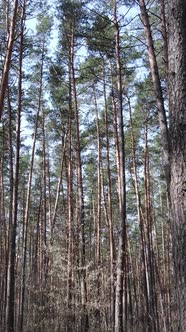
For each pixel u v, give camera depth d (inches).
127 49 692.1
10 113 795.4
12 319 636.7
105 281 625.6
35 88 945.5
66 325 623.5
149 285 976.3
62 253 624.4
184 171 135.0
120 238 544.4
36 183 1440.7
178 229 133.0
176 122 139.3
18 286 1202.0
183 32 144.2
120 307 514.0
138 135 1057.5
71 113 884.0
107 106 964.6
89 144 1069.8
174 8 145.7
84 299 586.9
